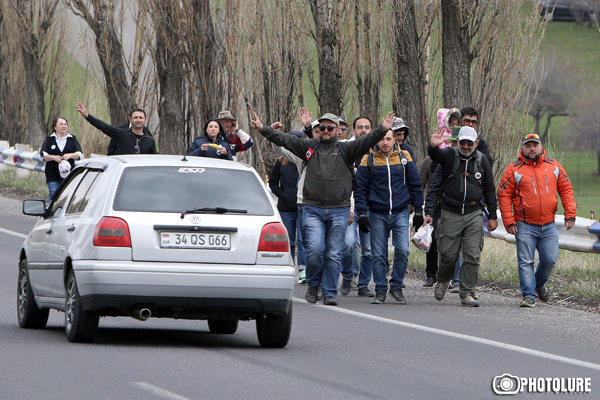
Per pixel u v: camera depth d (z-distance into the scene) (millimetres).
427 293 47219
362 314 39344
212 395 22953
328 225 42344
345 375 26375
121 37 93938
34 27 116000
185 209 29672
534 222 42938
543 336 34938
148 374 25250
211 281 29078
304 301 43156
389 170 43125
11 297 40906
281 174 49531
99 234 29141
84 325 29641
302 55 77875
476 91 68812
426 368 27969
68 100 118812
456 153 42750
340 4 72375
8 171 101000
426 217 43500
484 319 38750
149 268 28859
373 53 72062
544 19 68875
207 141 49562
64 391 22922
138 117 52938
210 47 81375
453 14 66875
